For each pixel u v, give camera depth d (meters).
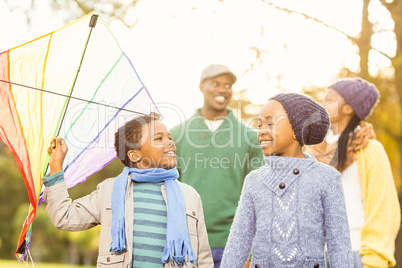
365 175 3.50
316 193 2.63
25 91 2.88
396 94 7.89
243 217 2.74
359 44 7.72
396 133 7.84
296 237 2.59
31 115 2.88
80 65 2.97
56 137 2.86
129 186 2.89
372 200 3.46
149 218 2.81
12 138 2.83
